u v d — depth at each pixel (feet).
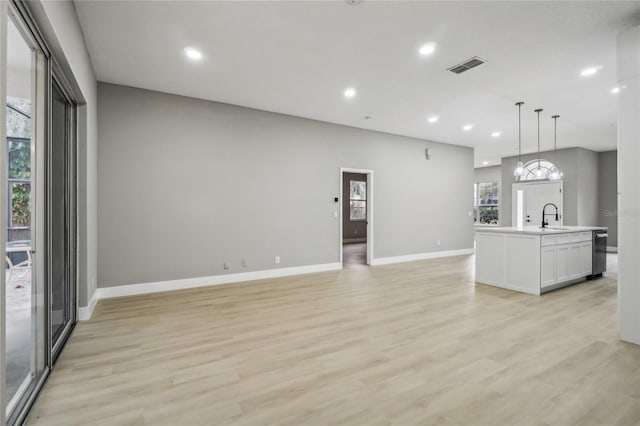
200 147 15.81
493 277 15.83
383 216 22.57
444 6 8.75
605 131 22.25
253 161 17.28
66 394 6.50
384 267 21.11
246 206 17.03
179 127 15.33
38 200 7.13
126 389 6.69
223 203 16.39
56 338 8.86
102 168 13.67
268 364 7.80
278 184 18.06
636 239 8.92
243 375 7.27
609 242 28.99
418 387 6.75
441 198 25.76
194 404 6.18
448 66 12.39
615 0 8.43
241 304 12.76
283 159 18.25
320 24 9.62
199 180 15.79
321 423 5.63
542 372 7.37
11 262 8.52
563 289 15.23
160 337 9.45
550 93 15.11
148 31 9.95
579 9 8.83
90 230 11.45
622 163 9.16
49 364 7.20
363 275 18.44
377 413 5.90
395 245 23.18
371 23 9.55
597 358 8.07
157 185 14.82
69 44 7.93
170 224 15.08
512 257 15.06
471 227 27.66
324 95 15.44
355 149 21.13
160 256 14.84
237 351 8.52
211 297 13.78
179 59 11.81
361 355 8.27
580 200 27.53
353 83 14.01
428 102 16.35
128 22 9.45
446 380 7.04
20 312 8.39
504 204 32.32
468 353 8.38
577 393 6.52
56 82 8.82
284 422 5.65
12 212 7.52
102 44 10.67
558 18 9.27
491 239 15.94
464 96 15.56
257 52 11.29
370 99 15.99
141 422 5.66
